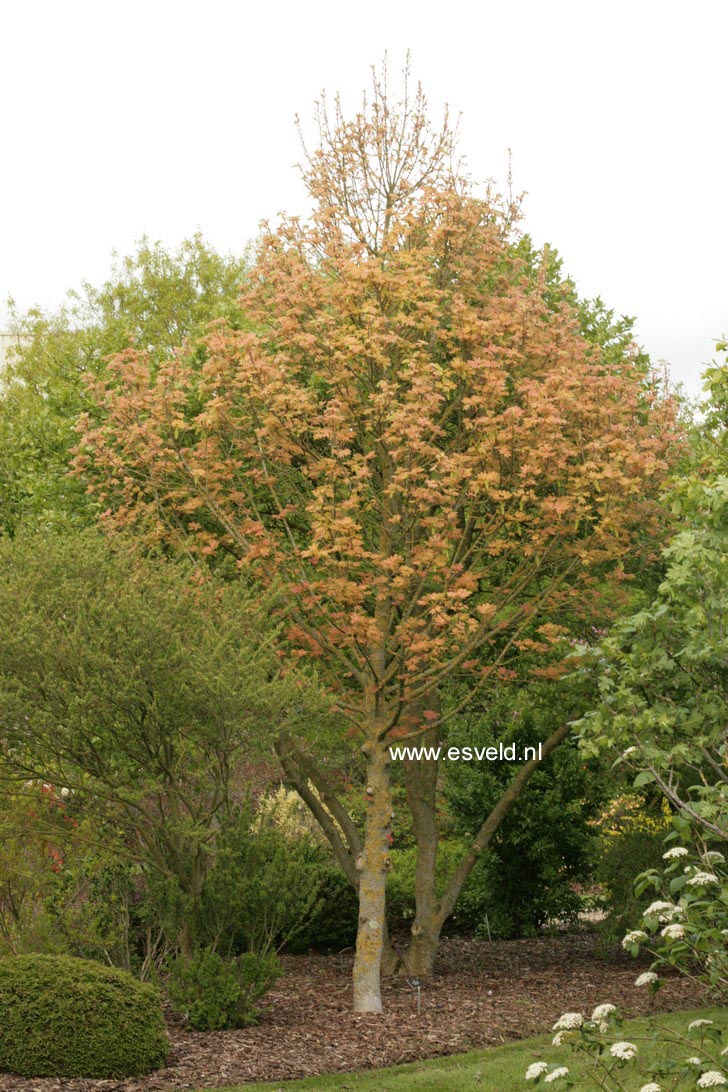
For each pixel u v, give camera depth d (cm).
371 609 1134
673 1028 877
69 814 1007
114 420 1088
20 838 1011
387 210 1138
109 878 1050
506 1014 1002
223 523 1041
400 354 1059
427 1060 849
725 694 771
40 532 1032
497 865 1539
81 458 1062
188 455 1049
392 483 982
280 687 890
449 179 1136
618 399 1083
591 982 1170
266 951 991
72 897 1030
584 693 1187
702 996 1025
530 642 1030
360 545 933
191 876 984
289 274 1088
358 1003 1026
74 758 918
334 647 1044
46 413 1448
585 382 1016
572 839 1507
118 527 1088
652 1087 495
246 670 877
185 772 968
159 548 1052
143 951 1111
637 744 732
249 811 1027
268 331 1134
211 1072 802
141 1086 763
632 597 1121
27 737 901
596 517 1067
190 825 904
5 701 851
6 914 1008
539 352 1029
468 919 1587
